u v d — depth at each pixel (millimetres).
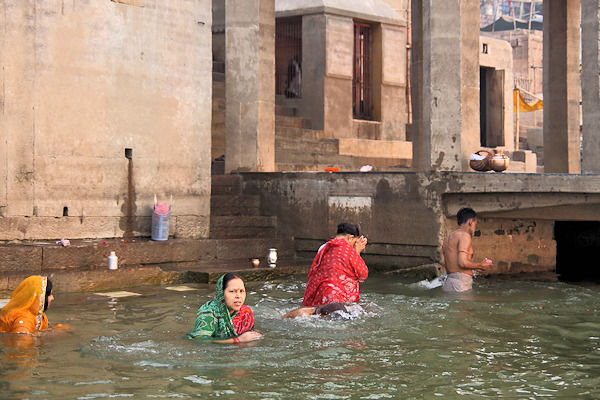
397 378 4578
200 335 5633
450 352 5316
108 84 9555
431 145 10469
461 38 10445
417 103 15062
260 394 4195
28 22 8797
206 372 4648
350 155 16953
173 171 10305
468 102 10648
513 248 10758
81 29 9273
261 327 6137
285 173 11539
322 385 4391
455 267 8750
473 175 9664
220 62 17562
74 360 4945
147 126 9992
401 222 10336
